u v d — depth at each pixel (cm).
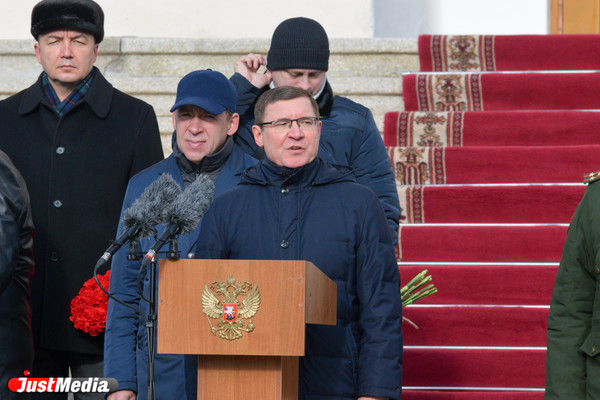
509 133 1661
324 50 1126
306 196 883
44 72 1227
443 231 1503
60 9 1176
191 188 784
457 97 1731
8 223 969
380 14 2084
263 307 705
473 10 2345
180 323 712
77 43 1189
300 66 1111
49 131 1196
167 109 1673
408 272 1448
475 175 1603
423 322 1405
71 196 1167
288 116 874
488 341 1399
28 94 1214
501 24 2341
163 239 767
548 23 2281
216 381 731
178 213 768
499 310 1401
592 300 861
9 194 995
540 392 1315
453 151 1603
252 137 1168
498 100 1734
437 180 1606
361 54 1772
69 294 1145
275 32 1138
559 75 1722
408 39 1783
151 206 780
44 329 1137
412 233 1507
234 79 1193
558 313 870
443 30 2341
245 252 876
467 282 1444
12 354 1005
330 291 796
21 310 1021
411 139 1678
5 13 1966
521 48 1794
